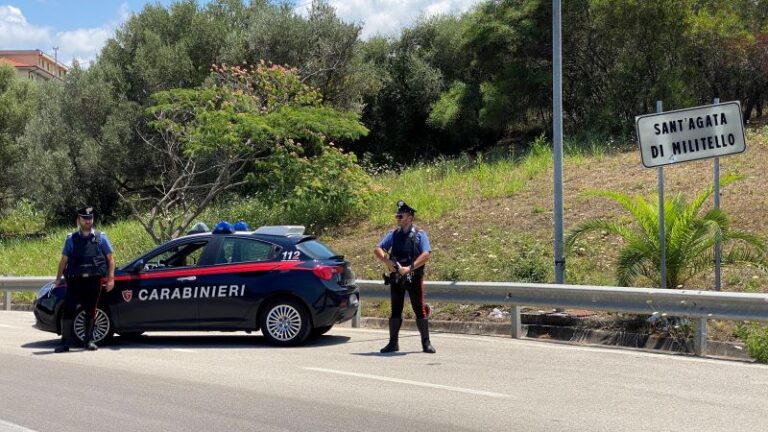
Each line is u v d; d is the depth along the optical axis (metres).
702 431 6.49
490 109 27.45
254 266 11.28
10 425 6.89
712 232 11.28
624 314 11.47
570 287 11.12
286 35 27.72
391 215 19.83
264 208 21.62
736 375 8.78
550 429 6.59
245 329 11.28
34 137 28.89
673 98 23.88
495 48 28.22
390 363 9.70
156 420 7.02
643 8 24.00
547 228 16.56
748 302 9.58
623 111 25.08
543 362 9.68
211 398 7.84
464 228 17.67
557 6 12.77
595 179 19.23
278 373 9.12
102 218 29.28
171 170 25.77
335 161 20.48
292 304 11.14
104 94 28.08
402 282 10.41
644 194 17.11
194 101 21.16
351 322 13.84
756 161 18.17
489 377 8.75
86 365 9.86
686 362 9.61
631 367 9.30
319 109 20.75
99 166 28.02
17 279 18.05
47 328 11.80
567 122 27.72
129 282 11.54
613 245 15.08
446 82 33.41
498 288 11.86
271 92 21.27
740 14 25.25
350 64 28.45
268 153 21.88
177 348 11.27
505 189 19.59
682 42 24.27
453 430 6.58
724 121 11.27
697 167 18.62
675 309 10.23
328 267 11.30
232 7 31.59
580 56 27.14
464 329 12.72
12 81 34.72
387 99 33.22
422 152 32.94
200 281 11.37
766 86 25.31
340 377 8.84
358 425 6.77
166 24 30.44
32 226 32.16
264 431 6.63
